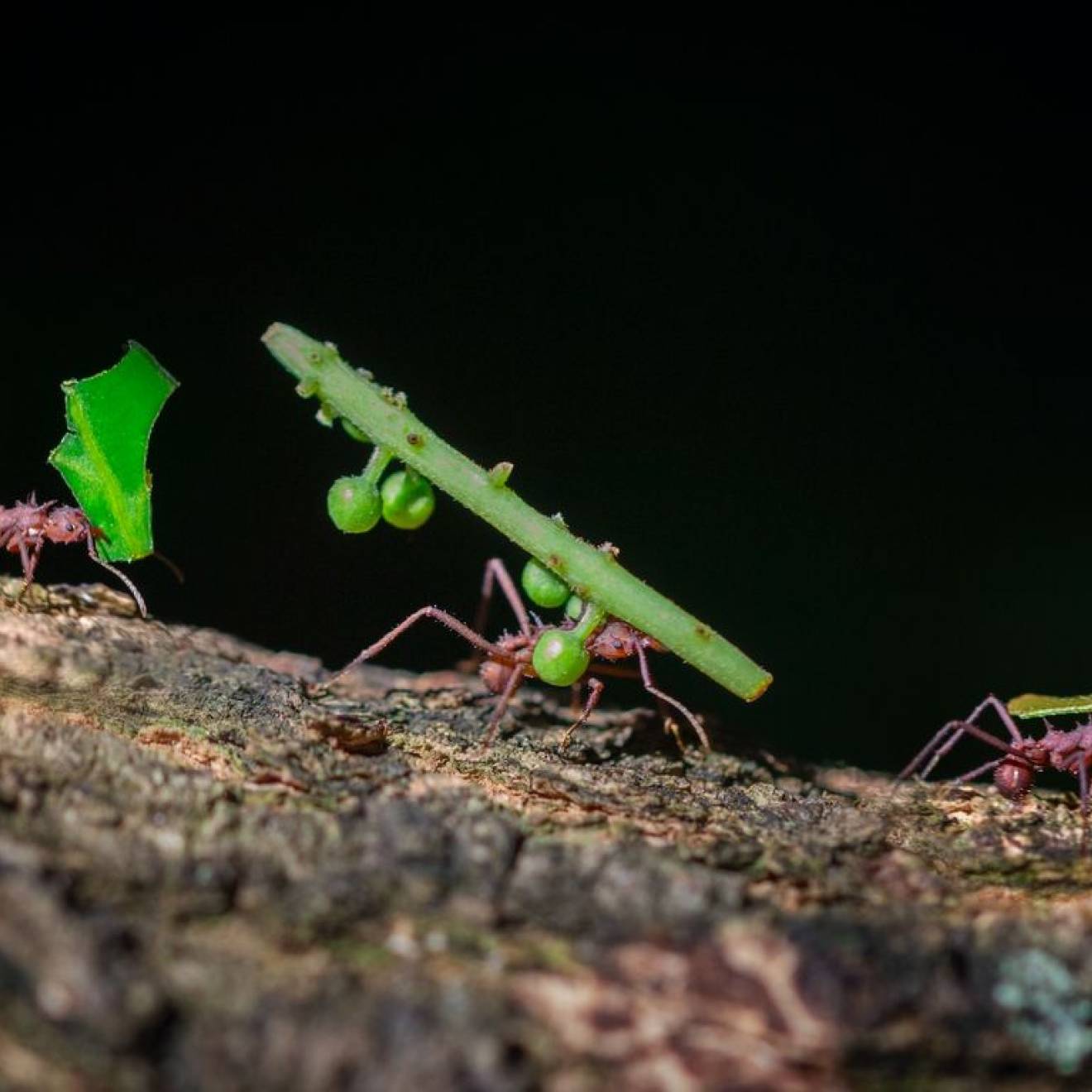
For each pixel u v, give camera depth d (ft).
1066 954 0.72
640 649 0.82
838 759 0.88
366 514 0.78
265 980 0.71
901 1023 0.71
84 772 0.74
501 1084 0.70
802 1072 0.71
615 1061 0.71
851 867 0.75
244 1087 0.70
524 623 0.83
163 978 0.71
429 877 0.73
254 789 0.75
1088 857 0.76
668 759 0.79
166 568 0.89
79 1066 0.70
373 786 0.76
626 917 0.73
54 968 0.71
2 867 0.72
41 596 0.80
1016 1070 0.71
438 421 0.95
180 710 0.77
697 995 0.72
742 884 0.74
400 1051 0.70
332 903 0.72
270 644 0.88
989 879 0.76
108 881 0.72
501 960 0.72
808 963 0.72
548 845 0.74
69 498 0.85
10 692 0.77
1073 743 0.82
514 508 0.78
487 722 0.80
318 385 0.78
